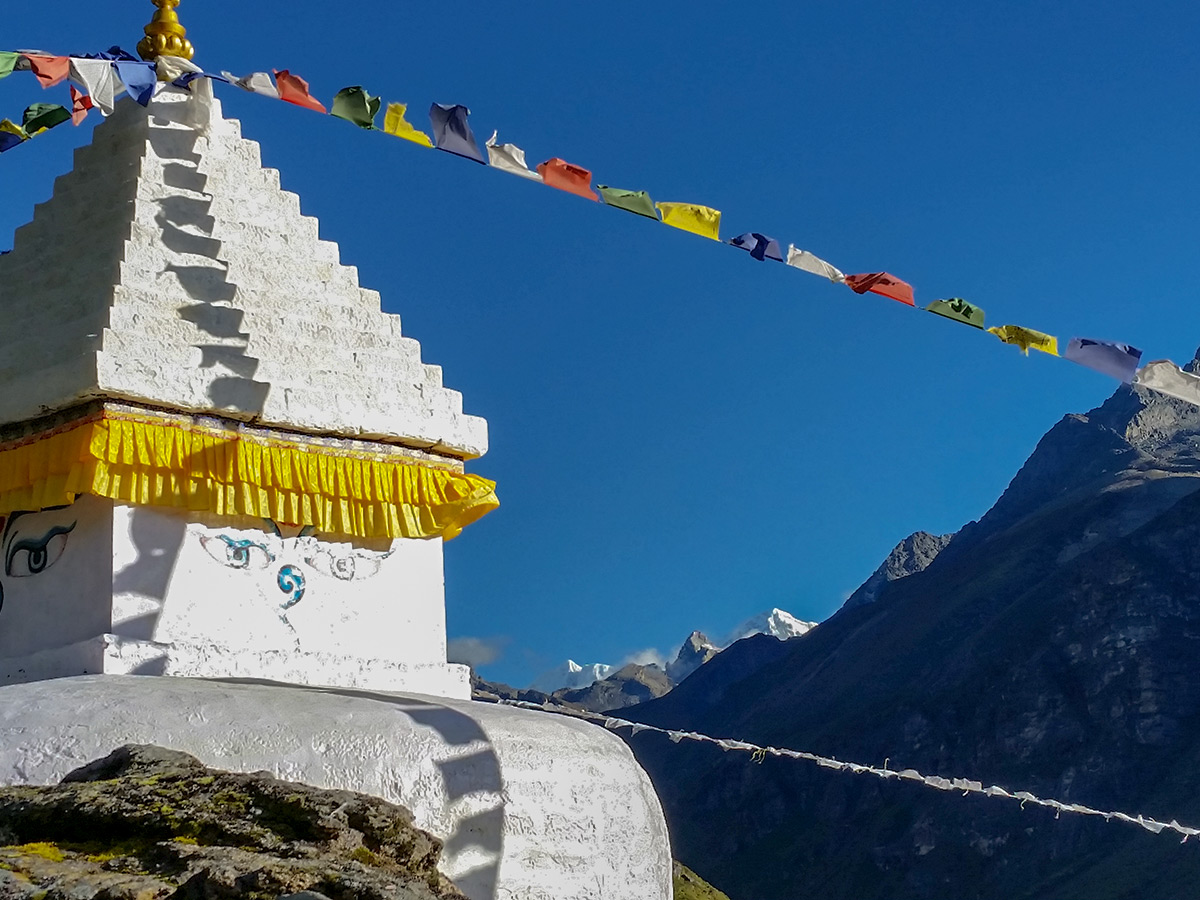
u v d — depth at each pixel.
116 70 11.34
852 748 145.50
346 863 8.80
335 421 13.30
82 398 12.30
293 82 11.87
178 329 12.72
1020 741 135.12
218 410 12.70
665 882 12.13
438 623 13.98
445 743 11.21
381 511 13.59
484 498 14.14
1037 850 123.75
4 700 10.88
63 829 9.30
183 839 9.05
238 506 12.75
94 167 13.69
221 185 13.62
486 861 11.09
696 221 12.04
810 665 181.75
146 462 12.36
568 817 11.56
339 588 13.40
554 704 15.41
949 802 131.88
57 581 12.64
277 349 13.23
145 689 11.02
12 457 12.80
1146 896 105.50
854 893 129.00
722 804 151.88
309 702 11.27
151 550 12.46
